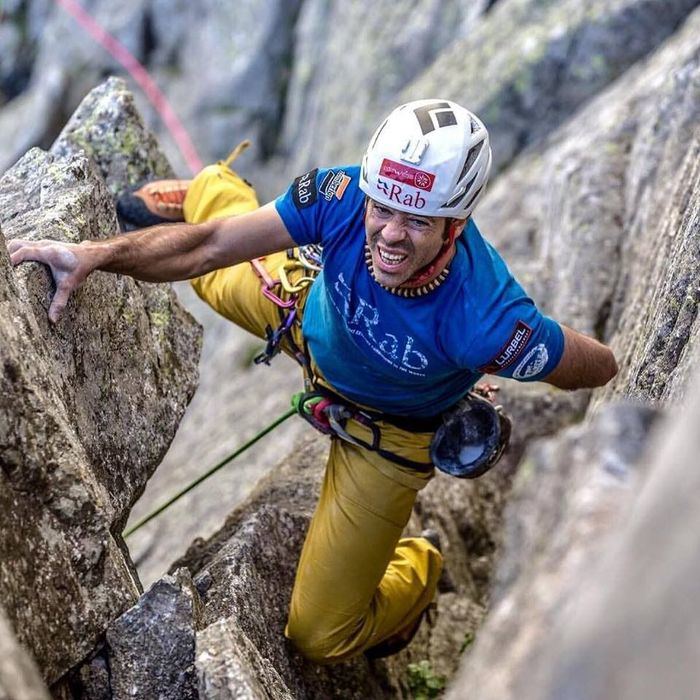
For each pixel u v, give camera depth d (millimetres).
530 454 2719
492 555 7133
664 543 1967
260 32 19312
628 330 6156
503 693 2188
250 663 3799
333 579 5031
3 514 3430
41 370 3758
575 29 11250
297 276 5207
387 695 5613
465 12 14656
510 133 11555
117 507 4539
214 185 5914
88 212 4828
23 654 2666
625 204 8148
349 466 5066
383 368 4594
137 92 20594
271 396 9945
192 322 5535
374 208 4195
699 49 7617
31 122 20797
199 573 5027
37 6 22219
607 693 1901
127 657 3881
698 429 2064
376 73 15133
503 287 4281
